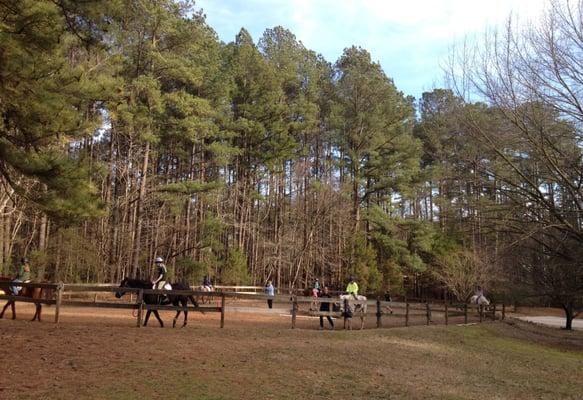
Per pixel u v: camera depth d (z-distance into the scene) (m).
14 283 16.89
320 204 48.62
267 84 49.97
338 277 50.31
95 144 44.62
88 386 9.64
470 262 43.00
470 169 23.59
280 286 48.75
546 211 23.50
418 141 55.09
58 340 13.42
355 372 13.05
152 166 44.38
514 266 30.94
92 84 15.35
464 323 26.67
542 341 25.33
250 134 49.16
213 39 45.19
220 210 47.97
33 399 8.59
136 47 35.19
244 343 15.17
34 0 12.52
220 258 46.47
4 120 13.14
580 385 14.36
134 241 39.12
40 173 12.48
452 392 11.98
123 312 23.77
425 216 65.94
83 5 12.36
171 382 10.44
